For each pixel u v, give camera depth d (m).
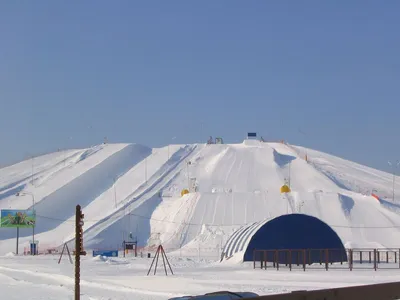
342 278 45.53
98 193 136.25
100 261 74.62
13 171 156.25
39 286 40.56
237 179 135.50
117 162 151.75
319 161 158.88
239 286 37.50
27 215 105.06
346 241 90.50
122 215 121.06
